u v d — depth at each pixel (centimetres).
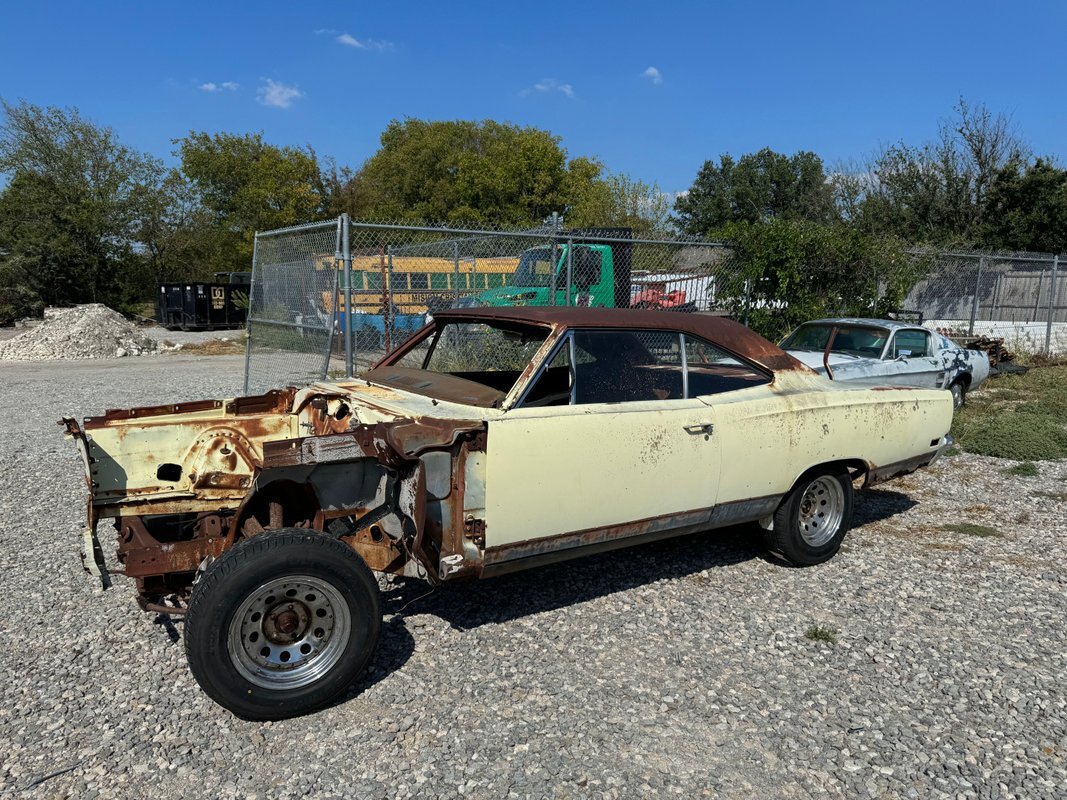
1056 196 2850
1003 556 540
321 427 452
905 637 414
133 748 311
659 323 442
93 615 429
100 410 1128
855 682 369
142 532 371
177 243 4131
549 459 379
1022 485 729
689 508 436
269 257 1102
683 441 422
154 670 371
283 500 393
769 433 456
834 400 489
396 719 333
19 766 299
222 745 314
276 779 294
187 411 463
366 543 382
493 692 355
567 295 995
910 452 536
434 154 4484
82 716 333
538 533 385
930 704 351
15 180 3722
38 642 398
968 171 3108
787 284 1241
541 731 326
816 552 507
